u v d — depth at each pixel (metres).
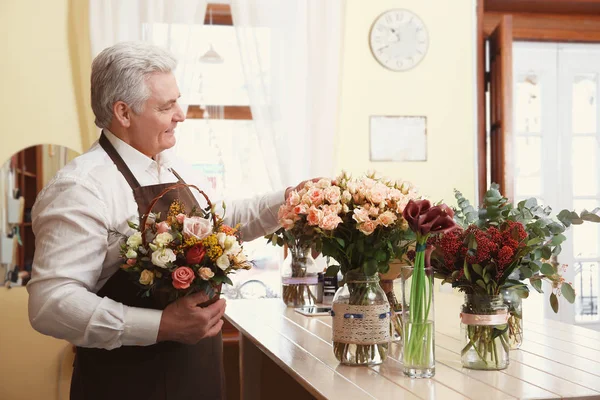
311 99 4.26
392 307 2.04
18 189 4.02
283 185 4.20
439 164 4.56
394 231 1.83
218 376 2.06
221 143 4.30
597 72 5.16
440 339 2.25
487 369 1.81
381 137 4.48
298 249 3.07
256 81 4.20
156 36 4.05
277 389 2.93
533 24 4.95
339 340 1.89
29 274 4.01
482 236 1.80
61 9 4.08
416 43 4.53
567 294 1.92
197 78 4.28
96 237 1.80
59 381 3.98
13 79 4.04
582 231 5.17
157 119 1.93
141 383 1.90
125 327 1.75
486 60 4.82
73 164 1.89
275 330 2.49
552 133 5.14
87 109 4.09
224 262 1.71
